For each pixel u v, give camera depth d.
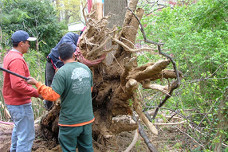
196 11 4.12
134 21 2.73
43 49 10.05
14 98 2.66
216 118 3.22
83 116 2.33
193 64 3.85
